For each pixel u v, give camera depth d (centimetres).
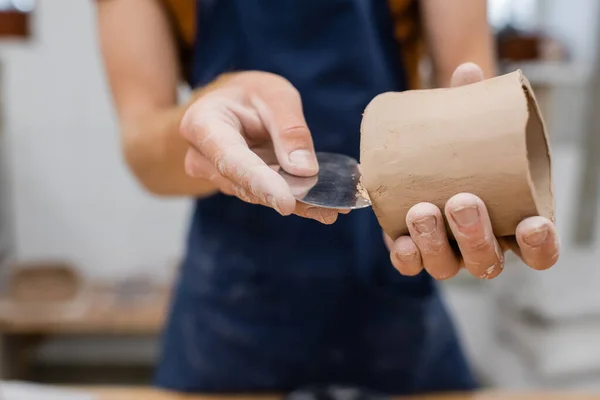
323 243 86
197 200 93
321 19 80
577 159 173
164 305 194
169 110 76
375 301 88
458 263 43
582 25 181
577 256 165
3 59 201
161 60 83
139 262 222
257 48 81
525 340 157
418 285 82
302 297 88
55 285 204
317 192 50
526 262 41
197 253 92
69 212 216
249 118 55
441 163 42
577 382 153
